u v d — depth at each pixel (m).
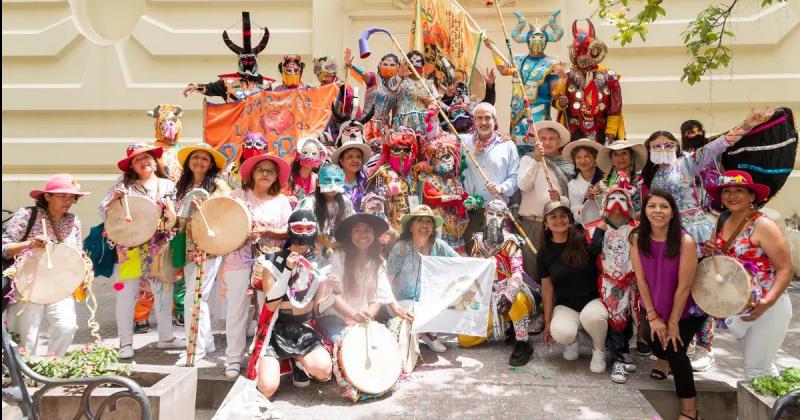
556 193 4.80
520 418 3.52
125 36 9.16
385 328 4.05
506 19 8.62
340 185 4.55
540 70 6.33
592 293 4.49
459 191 5.43
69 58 9.05
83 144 8.97
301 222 3.79
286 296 3.86
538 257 4.64
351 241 4.25
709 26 4.88
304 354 3.83
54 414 3.03
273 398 3.80
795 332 5.35
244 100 6.28
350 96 6.29
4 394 2.65
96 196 8.96
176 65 9.00
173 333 5.04
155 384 3.17
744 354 3.82
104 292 7.25
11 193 8.98
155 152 4.63
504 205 4.89
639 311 4.31
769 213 7.99
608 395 3.86
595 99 5.95
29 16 9.12
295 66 6.40
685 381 3.72
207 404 4.03
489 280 4.58
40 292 3.73
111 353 3.44
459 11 7.17
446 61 6.88
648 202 3.74
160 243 4.50
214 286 4.97
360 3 8.77
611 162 5.02
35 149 8.98
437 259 4.61
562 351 4.77
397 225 5.27
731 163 4.80
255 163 4.51
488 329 4.86
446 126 6.30
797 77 8.37
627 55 8.62
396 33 8.74
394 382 3.86
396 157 5.40
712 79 8.48
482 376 4.22
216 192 4.52
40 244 3.77
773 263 3.58
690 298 3.75
